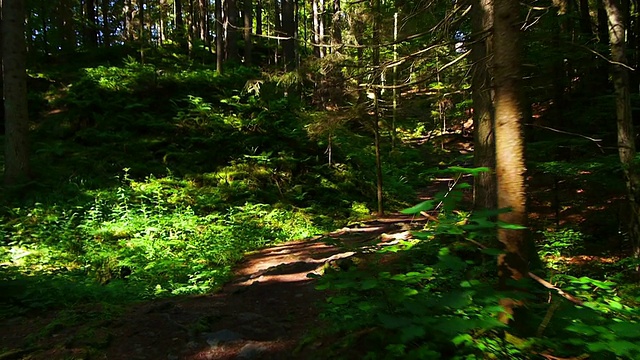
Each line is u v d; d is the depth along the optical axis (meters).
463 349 2.49
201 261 8.32
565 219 11.95
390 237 8.50
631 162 7.72
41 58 20.92
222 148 14.98
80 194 11.15
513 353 2.38
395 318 2.12
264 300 5.89
